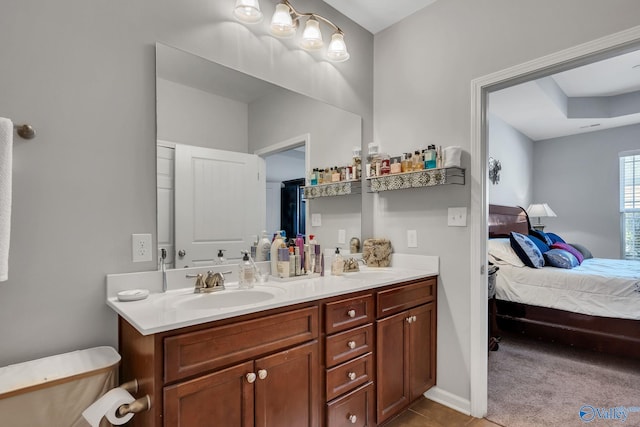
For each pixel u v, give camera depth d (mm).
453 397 2051
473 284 1979
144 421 1064
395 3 2242
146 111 1471
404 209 2342
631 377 2441
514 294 3074
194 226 1622
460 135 2078
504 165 4750
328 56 2178
